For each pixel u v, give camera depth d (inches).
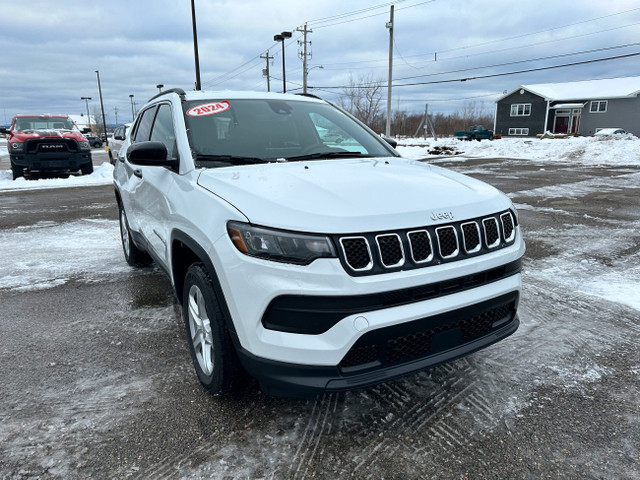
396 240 84.4
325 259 80.4
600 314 152.6
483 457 87.1
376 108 2059.5
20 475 82.7
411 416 99.3
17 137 569.3
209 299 95.4
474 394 107.4
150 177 138.8
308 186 95.9
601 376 115.1
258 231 84.2
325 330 81.4
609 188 445.7
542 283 182.9
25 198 439.2
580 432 94.0
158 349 129.8
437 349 90.7
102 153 1344.7
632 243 243.3
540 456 87.3
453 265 88.7
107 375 116.2
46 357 125.5
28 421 97.9
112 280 190.2
